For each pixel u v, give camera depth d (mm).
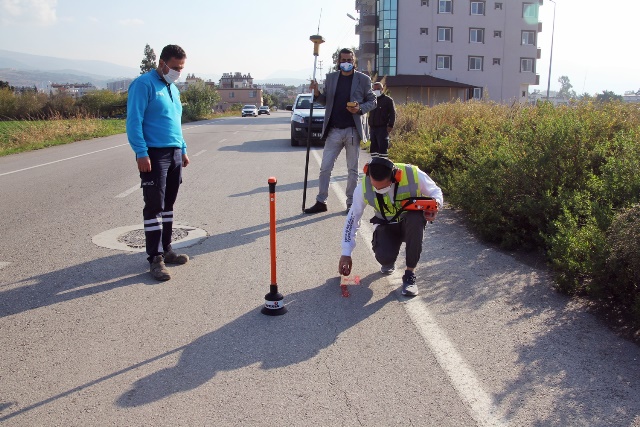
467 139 10258
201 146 19016
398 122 16859
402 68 56062
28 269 5535
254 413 3084
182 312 4484
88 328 4180
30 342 3945
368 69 10602
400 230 5047
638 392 3273
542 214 5996
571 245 4926
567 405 3150
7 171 13156
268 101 165625
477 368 3574
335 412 3092
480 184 6762
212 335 4066
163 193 5367
